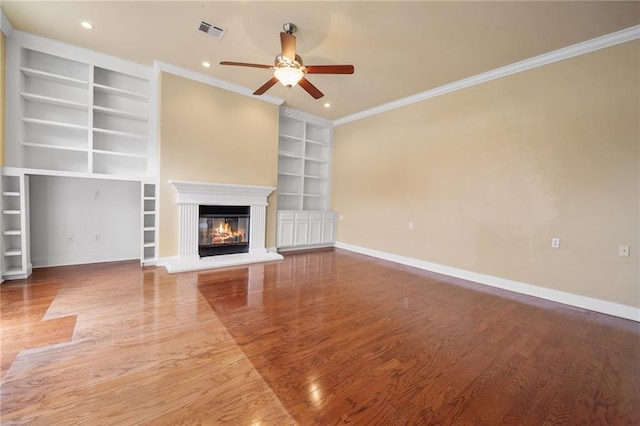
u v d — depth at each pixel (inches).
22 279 132.9
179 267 156.6
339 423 56.3
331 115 242.4
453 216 169.9
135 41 132.6
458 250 167.5
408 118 196.1
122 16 113.5
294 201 253.4
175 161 164.1
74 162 152.9
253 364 75.2
